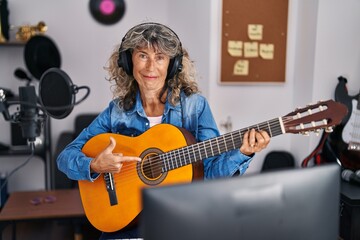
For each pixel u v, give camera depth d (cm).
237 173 147
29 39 290
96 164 154
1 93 146
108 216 162
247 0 263
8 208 236
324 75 251
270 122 134
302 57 265
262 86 276
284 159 276
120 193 160
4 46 338
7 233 307
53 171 322
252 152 140
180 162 151
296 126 131
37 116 151
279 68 275
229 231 69
